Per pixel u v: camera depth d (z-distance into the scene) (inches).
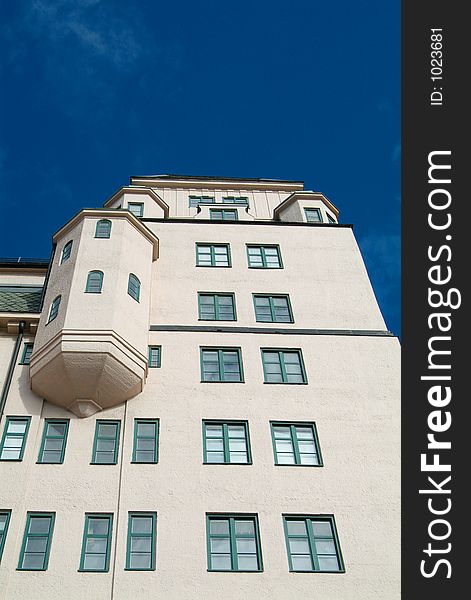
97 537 839.7
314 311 1175.0
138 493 883.4
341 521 881.5
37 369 977.5
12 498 862.5
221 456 940.0
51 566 803.4
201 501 882.8
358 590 815.7
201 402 1000.2
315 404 1015.0
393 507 896.9
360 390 1040.8
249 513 877.2
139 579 800.9
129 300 1071.0
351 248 1309.1
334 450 960.3
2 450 917.2
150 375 1029.8
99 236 1162.0
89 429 951.6
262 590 804.6
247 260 1267.2
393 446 968.9
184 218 1381.6
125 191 1440.7
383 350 1105.4
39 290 1266.0
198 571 813.9
